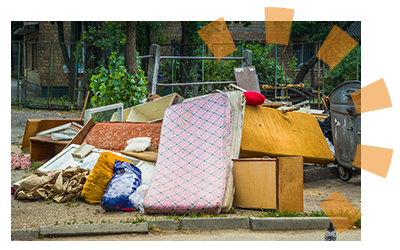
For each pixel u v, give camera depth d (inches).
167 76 659.4
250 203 216.1
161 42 687.7
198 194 203.5
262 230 184.2
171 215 201.2
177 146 231.6
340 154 298.5
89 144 299.6
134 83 428.1
